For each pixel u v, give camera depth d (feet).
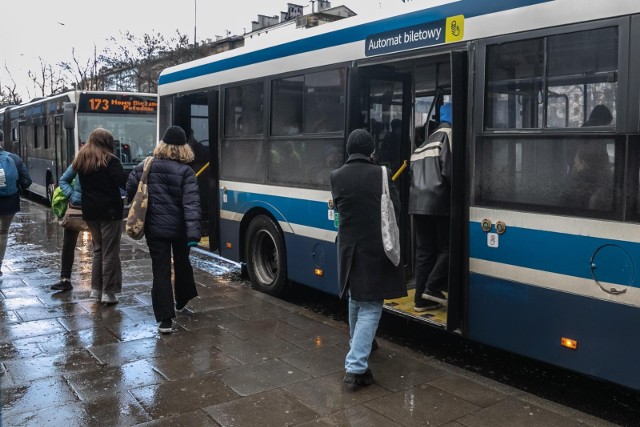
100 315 19.86
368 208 13.84
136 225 17.47
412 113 20.04
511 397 13.73
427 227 17.13
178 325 18.93
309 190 20.47
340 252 14.17
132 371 15.08
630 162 11.81
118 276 21.20
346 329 18.69
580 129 12.64
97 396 13.60
